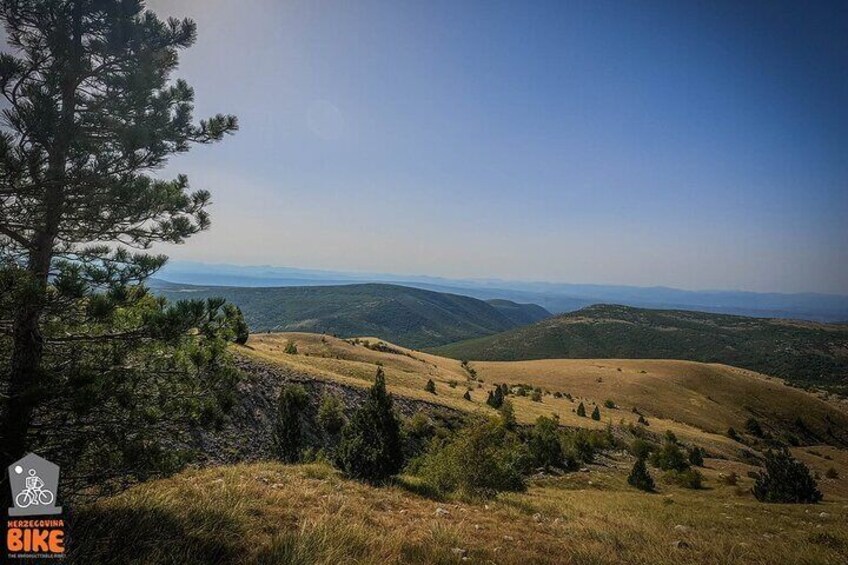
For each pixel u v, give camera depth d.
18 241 6.33
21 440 5.79
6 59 5.80
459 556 6.59
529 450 41.66
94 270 6.17
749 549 9.03
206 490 8.54
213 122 7.81
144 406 6.96
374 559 5.73
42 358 6.56
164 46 7.53
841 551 9.31
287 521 7.34
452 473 16.47
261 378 36.41
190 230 7.60
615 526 10.97
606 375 129.62
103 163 6.67
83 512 6.19
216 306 7.07
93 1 6.63
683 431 84.25
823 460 86.94
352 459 14.88
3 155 5.43
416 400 50.06
